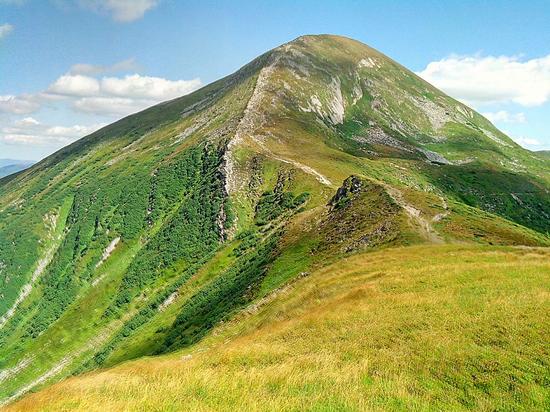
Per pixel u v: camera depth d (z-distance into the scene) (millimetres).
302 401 18547
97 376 31781
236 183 173125
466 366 21516
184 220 177125
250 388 20594
